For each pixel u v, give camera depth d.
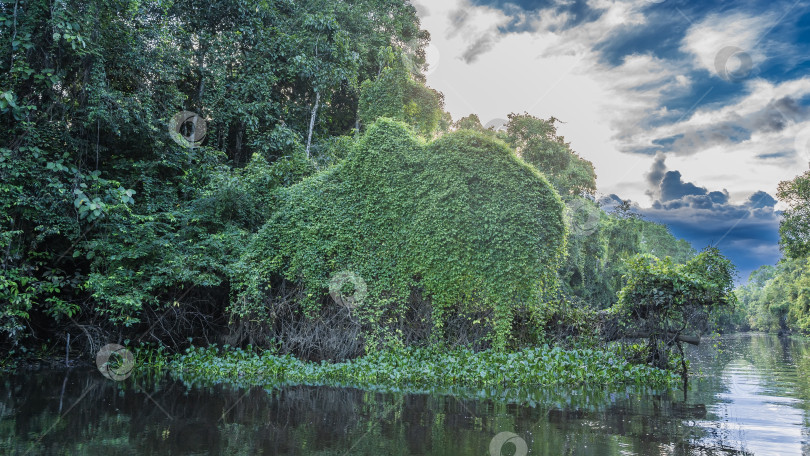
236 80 17.12
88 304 11.80
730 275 10.23
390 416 5.99
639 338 10.98
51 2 10.93
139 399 7.03
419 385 8.68
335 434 5.07
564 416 6.04
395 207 10.78
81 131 12.35
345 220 11.09
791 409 6.59
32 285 10.60
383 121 11.24
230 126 17.78
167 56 13.88
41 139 11.19
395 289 10.66
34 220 10.54
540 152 29.02
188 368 10.62
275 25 18.16
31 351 11.53
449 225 10.24
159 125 13.78
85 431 5.15
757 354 18.38
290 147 16.84
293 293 11.48
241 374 9.90
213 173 13.19
